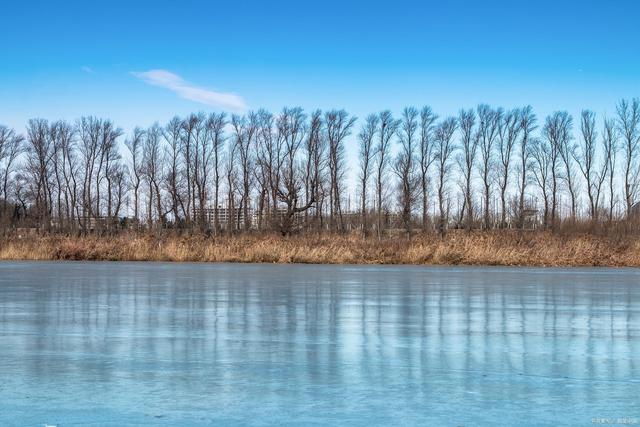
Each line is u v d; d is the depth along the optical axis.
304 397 5.64
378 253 28.22
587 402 5.51
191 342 8.15
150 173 58.50
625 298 13.48
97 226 55.66
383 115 57.09
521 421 5.01
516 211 58.53
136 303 12.25
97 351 7.58
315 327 9.36
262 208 55.28
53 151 59.50
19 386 5.98
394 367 6.79
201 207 57.16
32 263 27.25
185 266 25.11
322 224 55.84
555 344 8.09
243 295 13.76
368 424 4.92
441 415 5.14
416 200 57.31
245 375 6.43
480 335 8.73
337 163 56.81
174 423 4.92
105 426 4.85
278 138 56.34
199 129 57.62
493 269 24.16
